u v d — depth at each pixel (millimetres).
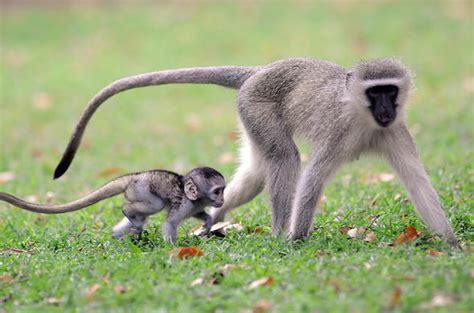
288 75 12203
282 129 12156
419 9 33969
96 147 21188
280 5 36375
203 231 12031
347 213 12922
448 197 13297
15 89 27766
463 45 29250
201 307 8531
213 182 11477
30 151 20906
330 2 36375
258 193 13039
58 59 31078
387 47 29328
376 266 9531
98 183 17281
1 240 12516
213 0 37969
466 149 17797
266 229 12414
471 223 11859
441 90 24719
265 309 8359
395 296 8234
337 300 8367
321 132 11469
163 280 9586
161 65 29125
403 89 10945
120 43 32312
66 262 10711
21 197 16094
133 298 8953
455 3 34500
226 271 9867
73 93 27094
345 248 10781
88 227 13086
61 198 15938
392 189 14508
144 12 36562
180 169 18312
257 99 12305
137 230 11766
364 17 33344
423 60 27828
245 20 34219
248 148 12742
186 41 31844
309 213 11312
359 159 11891
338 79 11648
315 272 9484
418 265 9438
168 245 11297
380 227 11805
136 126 23469
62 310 8828
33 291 9453
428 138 19578
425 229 11531
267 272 9641
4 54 31938
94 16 36406
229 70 13031
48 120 24516
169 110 25172
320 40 30641
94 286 9297
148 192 11461
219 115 24250
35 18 36688
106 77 28312
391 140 11297
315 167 11359
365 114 11023
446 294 8367
